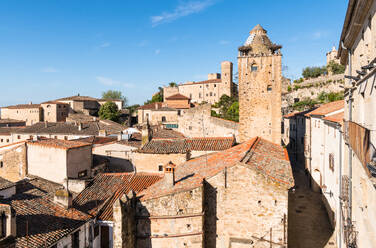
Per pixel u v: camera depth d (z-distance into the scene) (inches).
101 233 978.1
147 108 3818.9
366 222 518.9
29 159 1354.6
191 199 758.5
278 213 762.8
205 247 796.0
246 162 820.0
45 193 1034.7
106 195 1063.6
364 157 489.4
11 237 673.0
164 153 1246.3
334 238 1070.4
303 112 2177.7
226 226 791.1
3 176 1386.6
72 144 1391.5
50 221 839.7
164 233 756.0
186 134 2225.6
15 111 4712.1
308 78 3991.1
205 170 906.1
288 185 762.8
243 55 1726.1
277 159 1005.2
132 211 751.7
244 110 1732.3
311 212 1336.1
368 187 494.6
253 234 774.5
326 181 1352.1
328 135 1295.5
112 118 4274.1
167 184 847.7
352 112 788.0
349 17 625.9
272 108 1691.7
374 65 476.7
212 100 5182.1
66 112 4699.8
